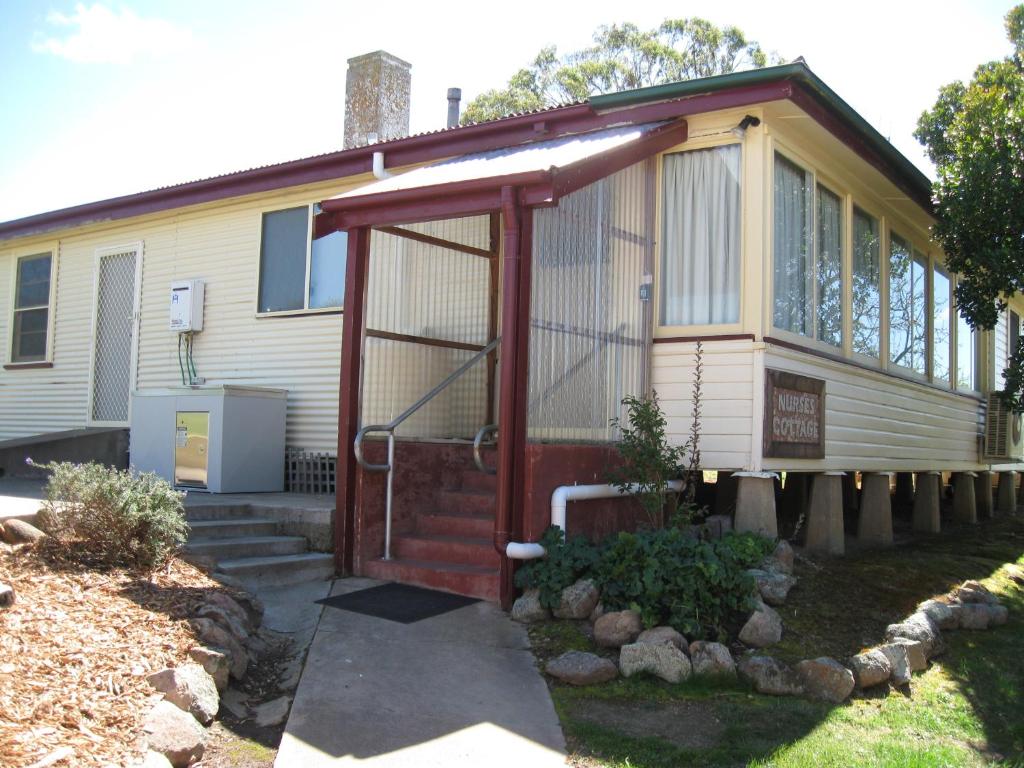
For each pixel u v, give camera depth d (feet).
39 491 29.68
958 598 23.07
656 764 13.69
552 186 20.48
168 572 18.86
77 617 15.37
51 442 37.14
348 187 34.32
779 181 26.66
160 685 13.79
